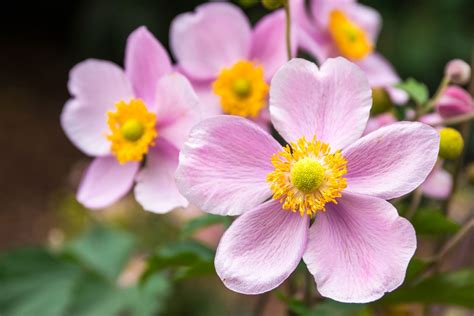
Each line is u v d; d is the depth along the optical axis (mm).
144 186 339
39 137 1486
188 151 302
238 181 305
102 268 494
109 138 344
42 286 458
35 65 1724
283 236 307
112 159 353
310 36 374
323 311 336
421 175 297
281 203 308
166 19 1354
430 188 370
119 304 458
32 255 460
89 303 458
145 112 339
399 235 296
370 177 303
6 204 1297
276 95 306
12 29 1814
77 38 1624
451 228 340
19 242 1206
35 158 1426
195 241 352
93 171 355
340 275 300
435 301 338
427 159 297
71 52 1724
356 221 303
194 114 324
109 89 354
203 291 750
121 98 353
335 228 306
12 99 1593
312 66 307
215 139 304
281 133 307
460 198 482
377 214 300
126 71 350
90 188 354
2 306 451
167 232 698
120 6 1342
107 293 462
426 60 1098
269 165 308
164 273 465
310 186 305
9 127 1502
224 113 358
